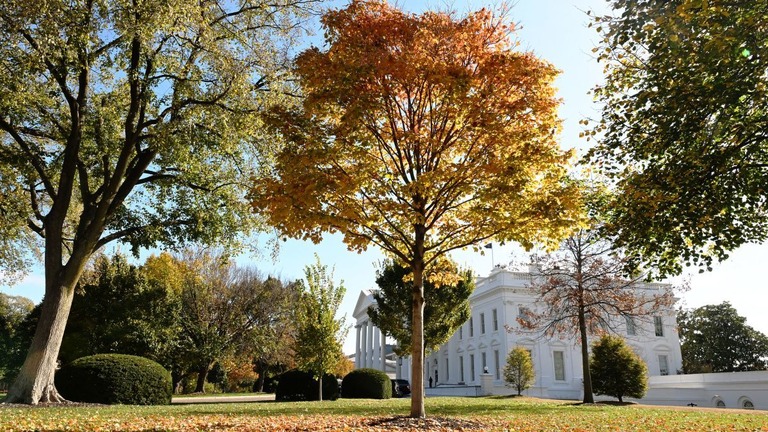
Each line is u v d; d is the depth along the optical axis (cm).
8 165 1691
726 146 934
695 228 908
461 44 1027
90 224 1603
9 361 5462
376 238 1095
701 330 5938
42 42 1240
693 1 759
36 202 1797
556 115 1000
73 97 1577
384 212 1072
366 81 977
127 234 1761
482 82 992
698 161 877
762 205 920
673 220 918
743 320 5781
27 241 2120
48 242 1546
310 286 2223
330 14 1062
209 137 1689
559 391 3878
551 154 941
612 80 1063
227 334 3966
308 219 920
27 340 3950
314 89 1043
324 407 1593
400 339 2631
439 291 2494
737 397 3052
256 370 4991
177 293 3766
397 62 938
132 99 1627
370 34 1025
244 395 3362
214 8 1609
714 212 886
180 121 1564
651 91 934
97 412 1227
